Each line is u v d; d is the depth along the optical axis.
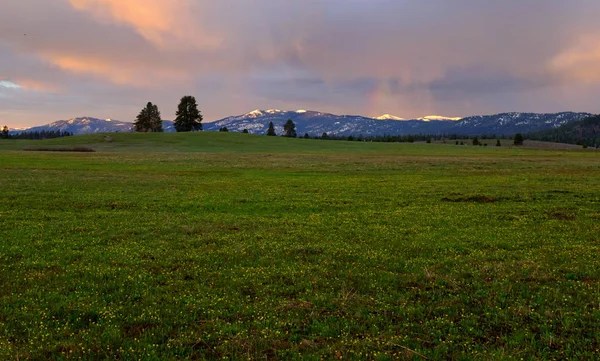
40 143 127.94
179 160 69.56
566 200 28.52
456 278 12.30
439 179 43.59
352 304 10.33
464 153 111.56
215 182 40.03
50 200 27.33
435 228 19.78
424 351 8.05
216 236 17.86
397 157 85.69
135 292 11.11
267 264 13.84
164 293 11.16
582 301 10.39
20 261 13.74
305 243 16.72
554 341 8.41
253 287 11.64
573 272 12.66
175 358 7.82
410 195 31.72
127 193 31.52
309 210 25.66
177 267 13.45
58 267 13.20
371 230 19.28
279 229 19.56
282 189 35.31
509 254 14.89
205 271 12.99
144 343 8.36
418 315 9.78
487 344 8.39
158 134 153.25
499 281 11.95
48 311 9.80
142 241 16.88
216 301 10.52
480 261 13.98
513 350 8.08
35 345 8.23
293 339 8.57
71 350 8.01
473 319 9.46
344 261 14.20
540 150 134.00
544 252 15.09
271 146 131.00
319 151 116.19
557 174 48.41
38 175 42.84
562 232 18.62
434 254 14.97
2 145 119.44
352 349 8.12
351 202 28.48
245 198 29.73
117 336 8.59
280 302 10.47
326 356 7.91
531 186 36.50
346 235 18.23
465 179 43.34
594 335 8.60
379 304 10.36
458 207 26.20
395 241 16.95
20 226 19.31
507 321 9.34
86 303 10.33
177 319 9.52
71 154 83.12
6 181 36.97
